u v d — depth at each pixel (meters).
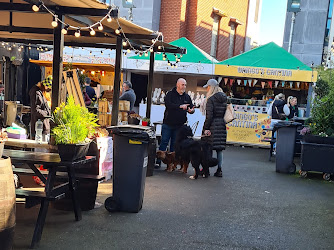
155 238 4.58
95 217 5.19
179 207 5.89
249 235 4.88
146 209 5.68
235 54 23.62
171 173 8.45
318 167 8.59
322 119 8.79
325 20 18.56
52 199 4.19
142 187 5.52
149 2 17.62
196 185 7.41
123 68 13.80
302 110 14.09
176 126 8.66
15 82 11.55
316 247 4.59
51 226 4.75
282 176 8.81
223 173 8.82
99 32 8.53
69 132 4.42
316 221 5.59
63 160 4.43
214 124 8.02
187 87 16.66
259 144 13.71
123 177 5.39
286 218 5.67
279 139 9.20
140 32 7.68
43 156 4.74
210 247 4.41
